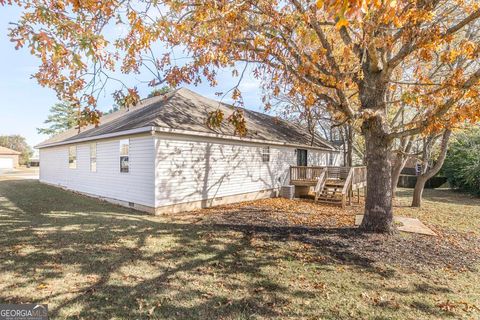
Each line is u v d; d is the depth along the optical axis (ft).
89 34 12.45
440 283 14.24
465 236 23.15
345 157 76.23
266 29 17.80
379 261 16.98
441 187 74.23
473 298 12.76
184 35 18.85
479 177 51.65
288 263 16.46
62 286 12.98
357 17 8.17
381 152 22.20
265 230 23.72
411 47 17.88
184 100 41.96
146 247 18.78
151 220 27.17
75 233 21.65
